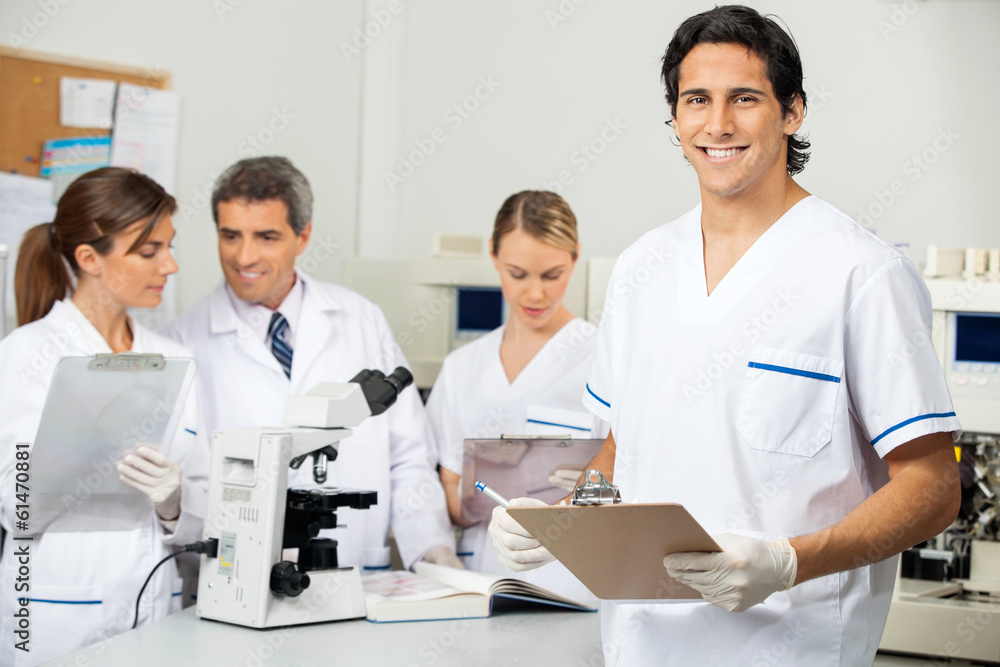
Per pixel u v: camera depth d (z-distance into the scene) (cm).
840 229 112
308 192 200
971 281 170
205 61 244
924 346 107
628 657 116
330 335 199
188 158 241
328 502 134
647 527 90
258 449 133
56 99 217
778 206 115
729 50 108
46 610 155
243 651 122
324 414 137
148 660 117
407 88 285
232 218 190
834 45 231
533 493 169
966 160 222
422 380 222
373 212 285
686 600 109
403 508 189
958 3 221
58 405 135
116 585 157
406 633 132
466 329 222
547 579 177
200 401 181
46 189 215
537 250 190
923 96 224
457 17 280
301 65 268
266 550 130
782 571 98
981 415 168
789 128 114
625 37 257
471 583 147
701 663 112
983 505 175
